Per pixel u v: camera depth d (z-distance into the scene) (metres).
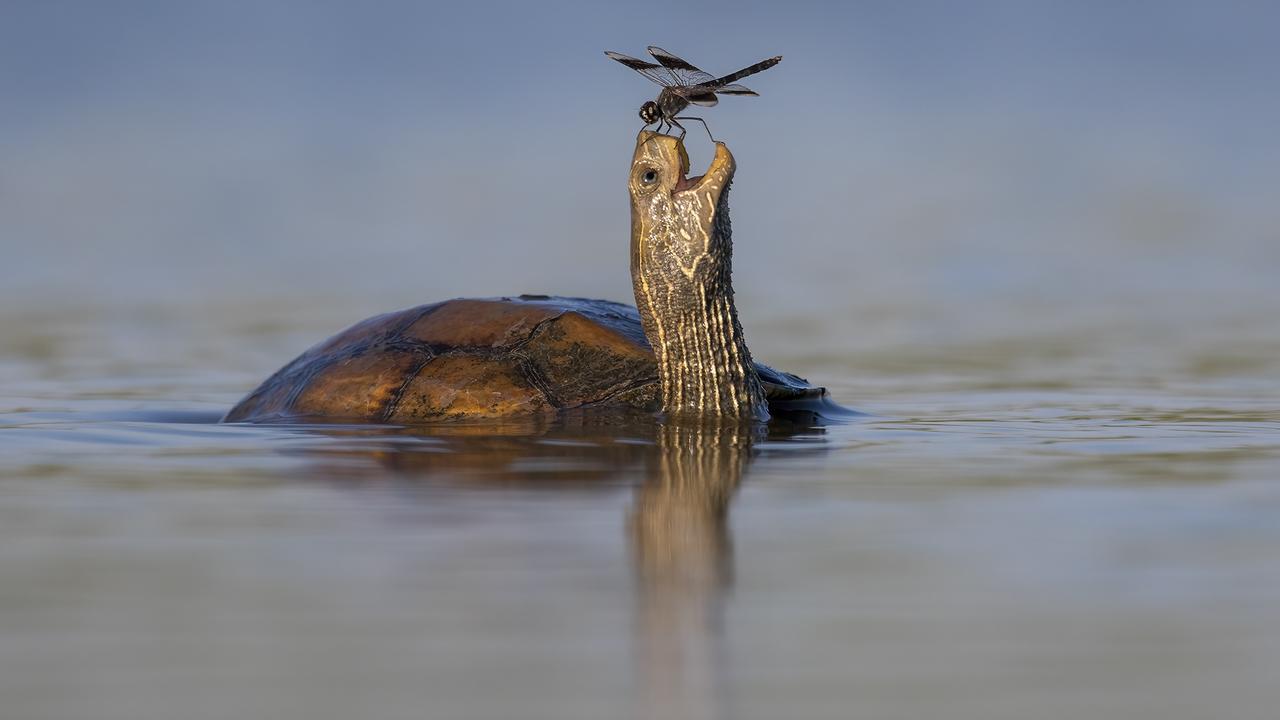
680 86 13.99
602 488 10.79
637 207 14.38
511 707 6.18
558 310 15.72
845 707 6.18
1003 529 9.33
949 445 13.20
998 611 7.47
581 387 14.94
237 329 25.70
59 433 13.92
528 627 7.22
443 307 16.16
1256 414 15.78
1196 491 10.65
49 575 8.16
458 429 13.94
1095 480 11.16
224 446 12.94
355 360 15.51
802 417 15.26
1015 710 6.14
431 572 8.20
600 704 6.21
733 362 14.73
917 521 9.58
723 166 14.11
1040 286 31.12
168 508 9.98
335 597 7.72
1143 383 18.98
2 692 6.34
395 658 6.77
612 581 8.05
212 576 8.13
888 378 19.94
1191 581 8.01
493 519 9.62
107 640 7.01
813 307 28.53
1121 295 29.72
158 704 6.22
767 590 7.87
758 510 9.97
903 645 6.95
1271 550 8.70
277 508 9.98
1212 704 6.20
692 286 14.30
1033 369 20.69
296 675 6.55
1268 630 7.14
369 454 12.41
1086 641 6.98
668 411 14.79
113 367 21.17
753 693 6.33
